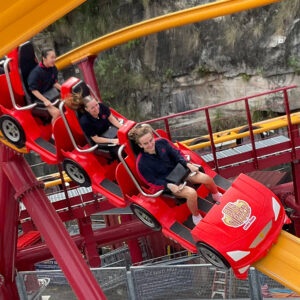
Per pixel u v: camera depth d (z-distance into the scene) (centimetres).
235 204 549
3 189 906
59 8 282
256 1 1280
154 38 2267
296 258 551
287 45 1988
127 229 1295
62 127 703
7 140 805
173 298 861
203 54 2195
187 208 630
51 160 720
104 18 2400
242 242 531
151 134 581
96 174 694
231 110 2234
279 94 2083
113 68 2400
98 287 775
